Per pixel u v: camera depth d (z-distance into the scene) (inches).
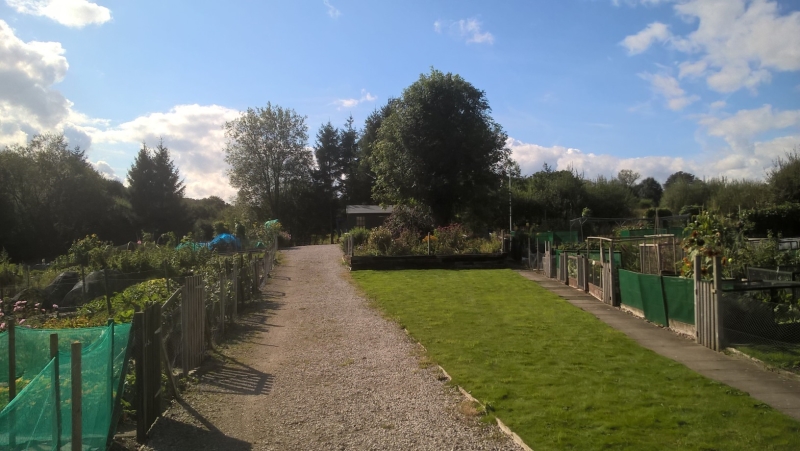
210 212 2844.5
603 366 346.3
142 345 232.5
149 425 240.2
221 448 225.0
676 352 384.2
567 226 1566.2
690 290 434.0
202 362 366.3
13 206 1843.0
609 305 599.8
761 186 1628.9
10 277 780.6
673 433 232.4
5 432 157.1
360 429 245.8
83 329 250.5
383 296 676.1
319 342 432.1
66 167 1994.3
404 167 1454.2
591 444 221.0
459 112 1440.7
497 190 1555.1
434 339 433.1
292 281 837.8
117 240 2039.9
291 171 2449.6
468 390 297.4
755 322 373.4
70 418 190.9
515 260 1110.4
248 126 2380.7
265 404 281.9
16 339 243.9
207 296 428.1
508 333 454.0
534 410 262.8
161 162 2170.3
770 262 522.9
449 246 1101.1
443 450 221.0
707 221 493.0
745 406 266.1
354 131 2711.6
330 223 2637.8
